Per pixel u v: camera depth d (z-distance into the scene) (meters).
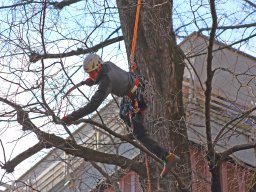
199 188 23.55
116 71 16.98
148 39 23.58
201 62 28.30
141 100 17.80
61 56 21.73
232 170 27.28
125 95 17.53
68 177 25.12
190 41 23.88
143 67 23.33
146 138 18.39
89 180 25.19
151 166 22.11
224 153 21.42
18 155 20.97
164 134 22.23
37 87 18.92
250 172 27.08
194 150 24.47
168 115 22.47
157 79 23.11
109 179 22.64
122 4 24.12
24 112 18.92
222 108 26.80
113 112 24.47
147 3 22.92
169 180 21.78
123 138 18.23
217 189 21.42
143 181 22.16
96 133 25.59
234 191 26.88
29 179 25.97
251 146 21.44
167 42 23.58
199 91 27.72
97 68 16.84
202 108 26.75
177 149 22.19
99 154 21.66
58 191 31.42
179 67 23.53
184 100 26.31
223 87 28.36
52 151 26.20
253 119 23.69
